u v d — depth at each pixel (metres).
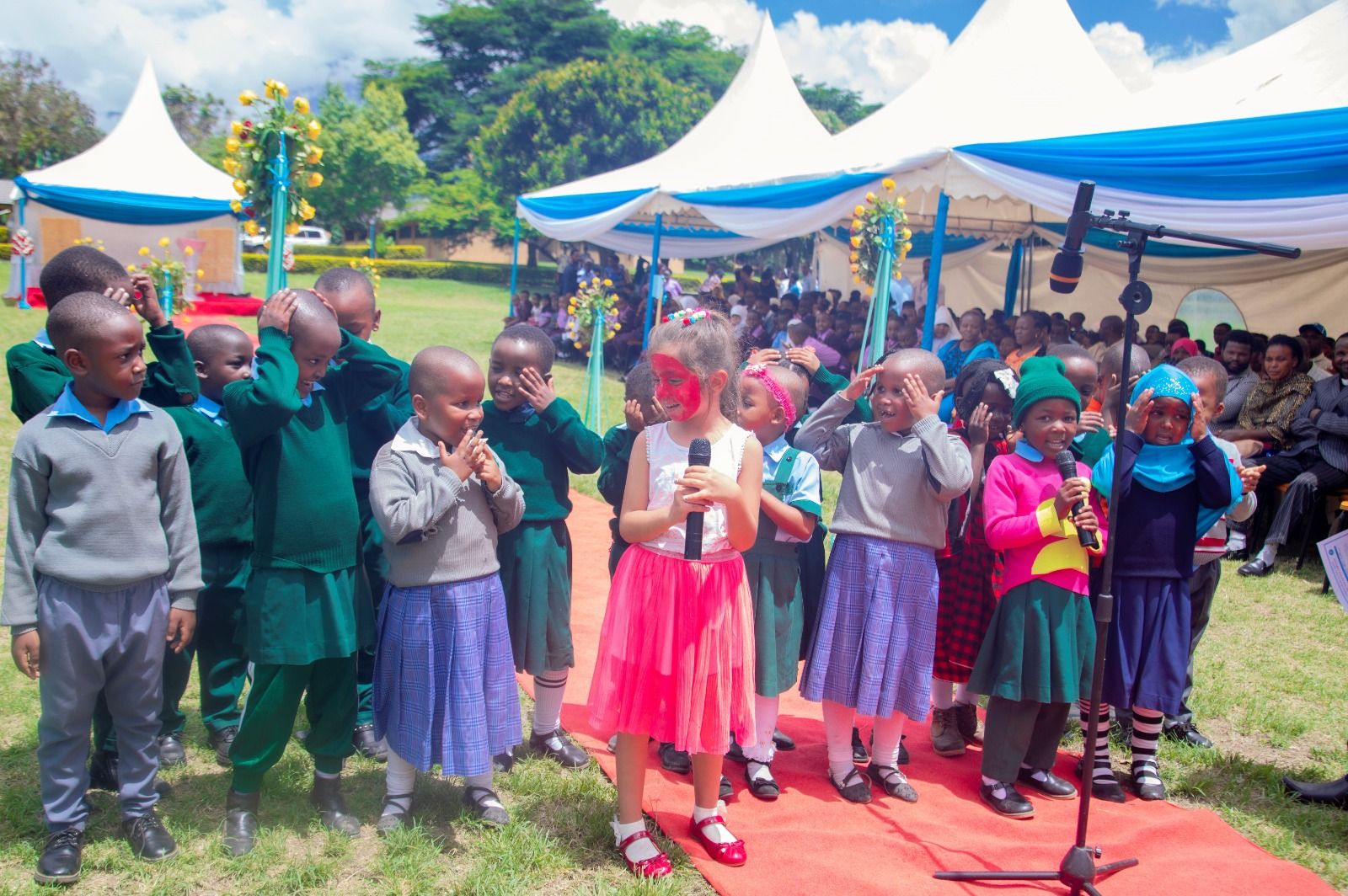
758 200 10.84
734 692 3.07
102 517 2.80
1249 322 12.84
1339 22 7.32
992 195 8.13
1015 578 3.59
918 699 3.55
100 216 19.31
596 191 15.18
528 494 3.63
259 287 27.77
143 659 2.92
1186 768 4.07
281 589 3.03
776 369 3.59
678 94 43.44
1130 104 8.80
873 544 3.57
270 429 2.95
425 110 57.00
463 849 3.15
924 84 10.95
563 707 4.31
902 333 12.20
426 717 3.08
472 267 40.47
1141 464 3.73
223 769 3.60
